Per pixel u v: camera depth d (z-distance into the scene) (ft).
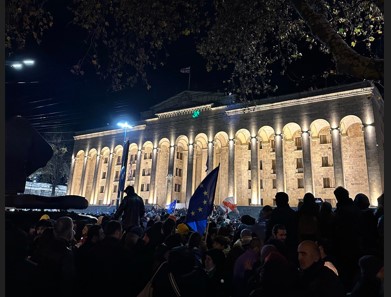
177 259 13.74
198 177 197.06
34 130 26.48
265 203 166.91
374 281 13.21
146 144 207.82
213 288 17.58
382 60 17.02
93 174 236.02
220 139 190.80
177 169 203.00
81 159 242.78
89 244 19.27
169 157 193.77
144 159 214.28
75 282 15.33
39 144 26.78
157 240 22.45
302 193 156.04
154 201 190.49
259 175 165.27
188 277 13.44
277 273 11.25
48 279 13.87
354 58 18.02
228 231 26.94
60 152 238.27
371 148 131.03
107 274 15.80
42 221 23.43
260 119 165.99
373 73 17.12
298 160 162.40
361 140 148.25
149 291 13.79
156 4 36.86
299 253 13.64
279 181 151.84
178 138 193.98
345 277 20.76
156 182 195.52
